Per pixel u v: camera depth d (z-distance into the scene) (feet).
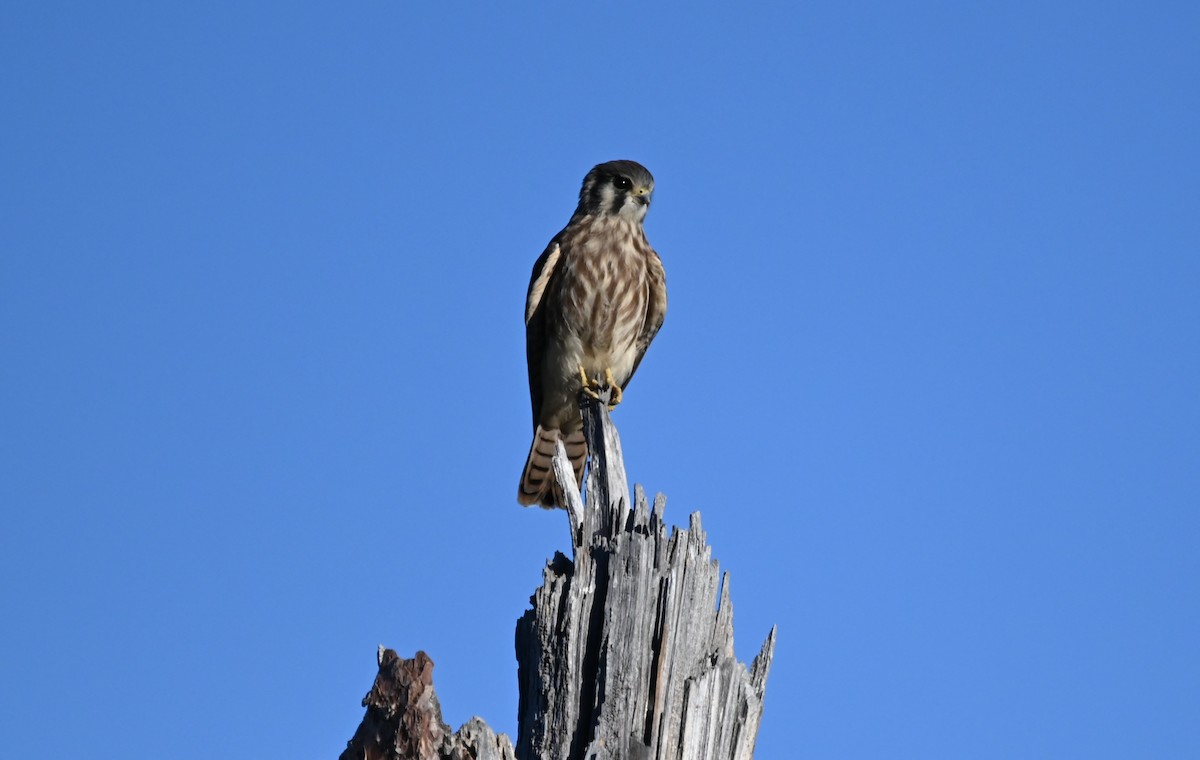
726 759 32.53
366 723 31.01
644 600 32.40
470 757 30.42
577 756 32.22
